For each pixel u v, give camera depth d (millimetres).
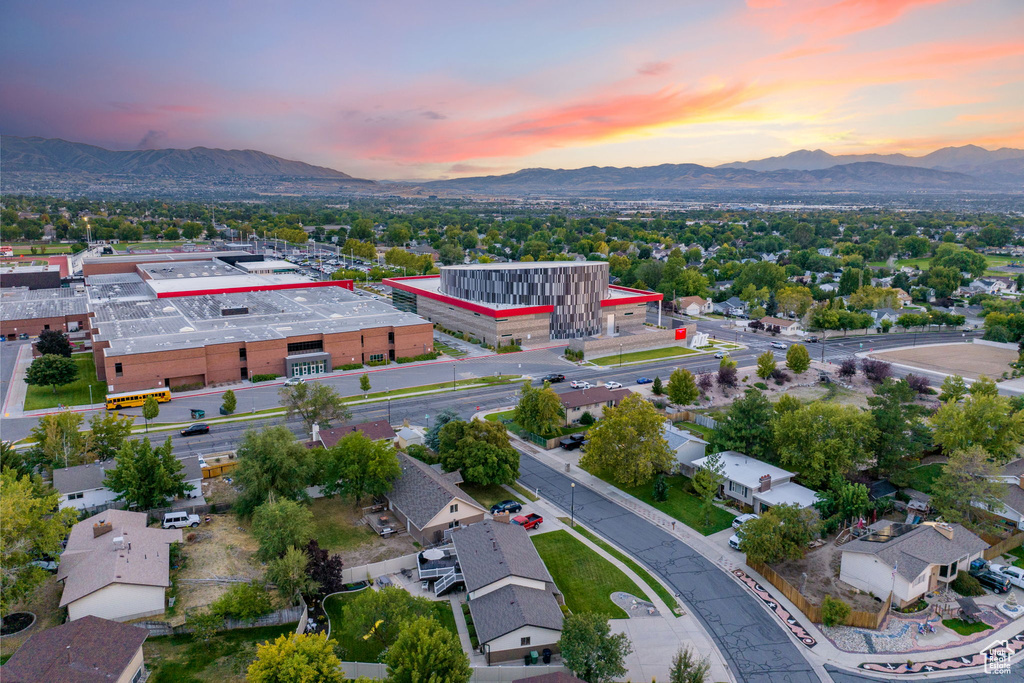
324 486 73312
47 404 104125
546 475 82250
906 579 54969
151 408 93875
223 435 91938
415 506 66375
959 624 54156
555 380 120375
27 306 159250
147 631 46688
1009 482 73312
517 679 45219
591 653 45906
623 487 79000
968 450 71750
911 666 49000
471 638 51406
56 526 54500
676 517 71750
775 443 79125
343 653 48625
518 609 50344
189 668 46469
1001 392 111375
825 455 74500
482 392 113875
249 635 50906
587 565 61875
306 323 135125
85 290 185000
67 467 72375
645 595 57531
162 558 56906
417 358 134000
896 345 156750
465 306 153250
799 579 59875
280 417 99500
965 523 65500
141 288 185375
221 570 59062
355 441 70500
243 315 143500
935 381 125375
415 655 41844
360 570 58469
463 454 75312
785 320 179000
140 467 66625
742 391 117625
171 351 110625
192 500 70625
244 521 68062
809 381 125188
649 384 120250
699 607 56000
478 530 61062
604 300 161375
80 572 53188
